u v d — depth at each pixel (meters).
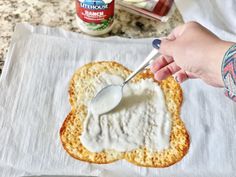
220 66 0.31
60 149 0.38
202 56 0.32
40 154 0.37
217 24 0.48
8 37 0.45
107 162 0.37
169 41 0.35
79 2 0.43
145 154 0.38
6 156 0.36
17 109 0.40
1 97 0.40
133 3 0.48
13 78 0.42
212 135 0.40
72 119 0.40
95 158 0.37
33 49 0.44
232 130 0.40
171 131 0.40
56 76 0.42
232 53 0.29
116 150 0.38
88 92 0.42
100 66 0.44
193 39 0.33
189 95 0.43
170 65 0.39
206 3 0.50
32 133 0.38
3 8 0.47
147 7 0.49
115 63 0.44
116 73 0.43
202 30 0.34
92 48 0.45
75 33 0.46
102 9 0.43
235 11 0.50
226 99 0.43
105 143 0.38
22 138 0.38
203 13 0.49
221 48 0.31
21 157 0.37
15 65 0.42
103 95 0.42
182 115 0.41
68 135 0.39
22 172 0.36
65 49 0.44
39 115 0.39
